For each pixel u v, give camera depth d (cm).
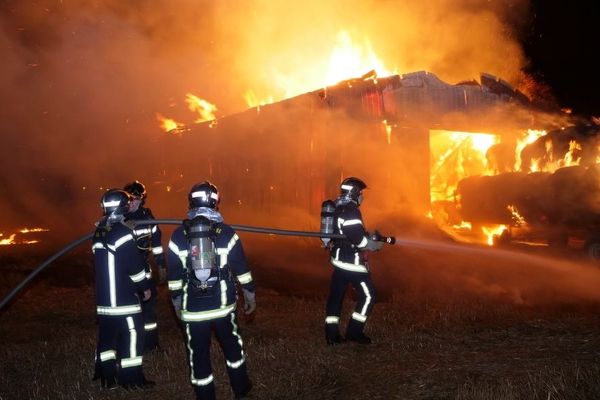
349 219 586
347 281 615
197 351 452
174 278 450
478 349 586
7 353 669
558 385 458
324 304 888
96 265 518
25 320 870
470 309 775
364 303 614
